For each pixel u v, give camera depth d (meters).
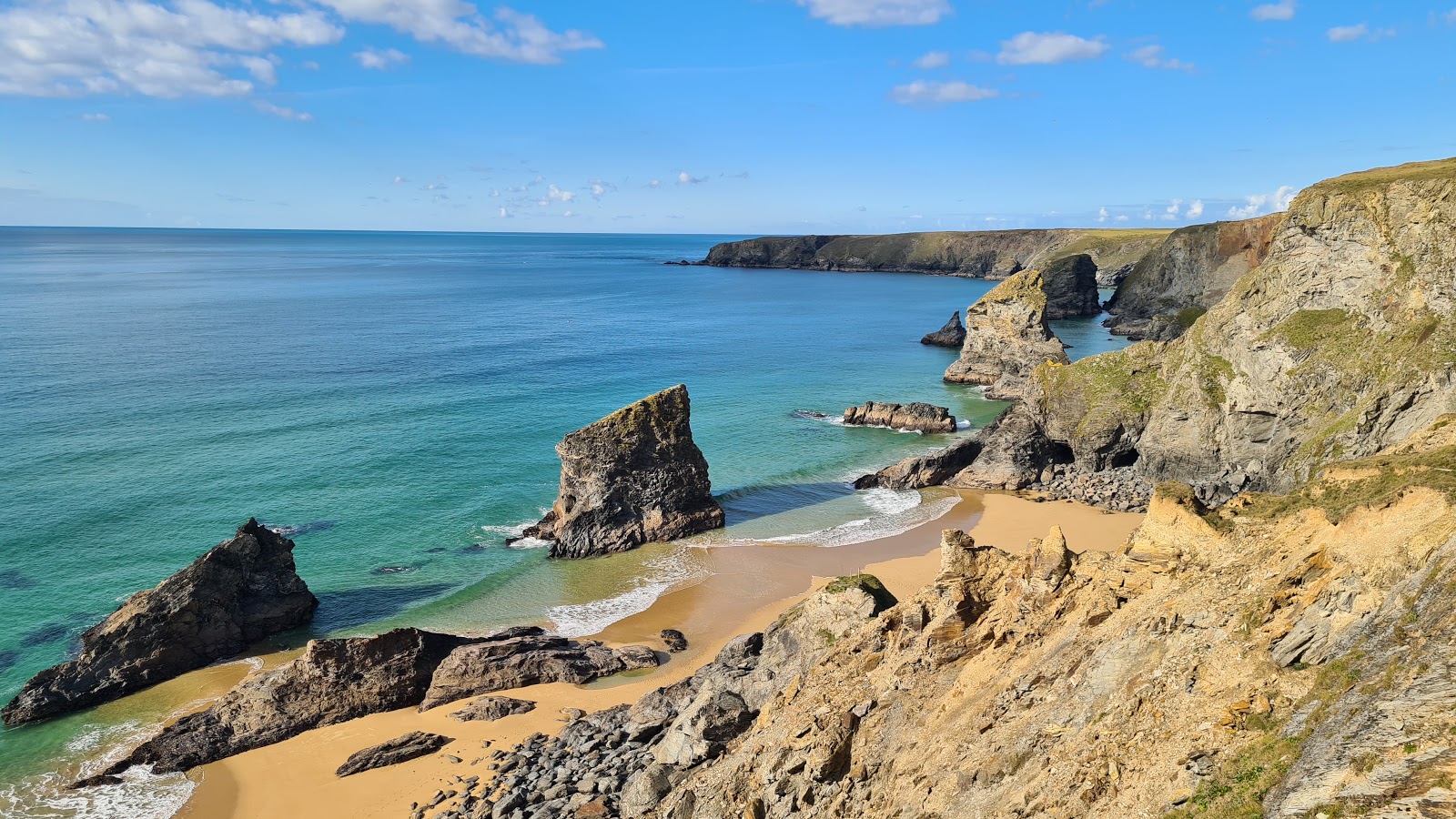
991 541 68.50
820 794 28.77
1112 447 85.88
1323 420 68.06
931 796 25.30
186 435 89.75
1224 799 18.44
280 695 45.62
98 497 72.19
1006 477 84.12
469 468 84.06
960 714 27.94
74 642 51.44
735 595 60.56
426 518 72.75
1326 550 22.95
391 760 42.22
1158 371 86.50
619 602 59.97
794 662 38.12
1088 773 21.95
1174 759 20.61
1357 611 20.62
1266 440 73.62
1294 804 16.64
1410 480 22.78
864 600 37.44
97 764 42.09
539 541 69.56
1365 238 69.81
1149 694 23.08
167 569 60.69
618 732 41.94
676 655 52.47
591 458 68.88
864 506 78.62
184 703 47.19
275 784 40.78
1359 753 16.36
